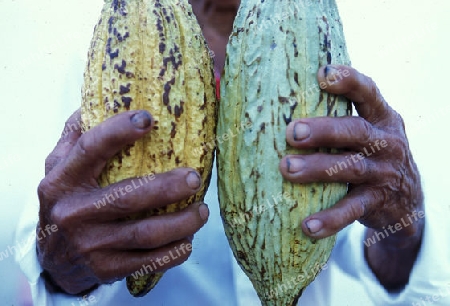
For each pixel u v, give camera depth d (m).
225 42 0.60
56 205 0.38
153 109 0.40
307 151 0.40
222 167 0.43
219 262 0.56
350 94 0.40
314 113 0.40
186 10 0.43
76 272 0.43
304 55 0.41
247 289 0.54
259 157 0.41
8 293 0.76
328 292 0.58
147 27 0.40
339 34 0.43
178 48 0.41
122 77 0.40
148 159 0.40
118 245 0.38
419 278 0.57
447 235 0.58
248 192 0.41
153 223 0.37
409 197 0.47
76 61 0.70
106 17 0.41
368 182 0.42
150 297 0.55
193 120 0.41
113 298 0.55
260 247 0.42
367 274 0.61
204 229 0.56
